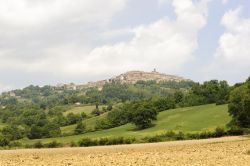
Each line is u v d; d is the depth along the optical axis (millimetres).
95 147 76312
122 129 180000
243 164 37156
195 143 74500
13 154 57688
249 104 99812
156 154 50094
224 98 193875
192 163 38719
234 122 105875
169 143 80438
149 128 167875
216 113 165125
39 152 62312
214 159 41625
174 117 177750
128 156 48250
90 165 39344
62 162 42844
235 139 82875
